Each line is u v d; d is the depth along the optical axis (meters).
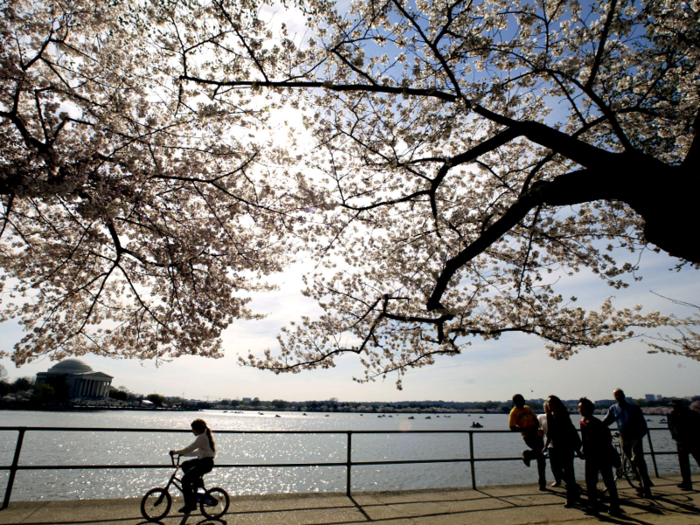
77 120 7.52
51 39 7.62
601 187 5.00
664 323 10.20
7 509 5.33
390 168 7.56
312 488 21.30
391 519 5.56
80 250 9.42
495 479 22.69
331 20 7.00
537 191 5.49
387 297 8.76
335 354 9.45
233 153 9.28
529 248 8.08
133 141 7.96
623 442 7.63
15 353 9.26
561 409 6.97
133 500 5.96
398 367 10.32
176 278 9.80
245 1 6.74
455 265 6.50
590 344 9.89
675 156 7.82
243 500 6.29
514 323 10.07
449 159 6.48
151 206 9.34
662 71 6.38
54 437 49.84
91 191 7.45
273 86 6.79
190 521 5.32
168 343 10.16
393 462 7.23
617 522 5.60
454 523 5.44
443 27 6.16
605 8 6.05
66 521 5.02
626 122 7.62
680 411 8.09
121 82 8.11
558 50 6.88
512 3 7.06
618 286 9.65
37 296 9.46
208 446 5.86
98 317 10.29
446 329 9.41
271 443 53.34
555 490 7.62
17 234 8.88
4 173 6.45
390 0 6.59
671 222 4.49
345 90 6.56
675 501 6.91
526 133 5.60
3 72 6.86
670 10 6.16
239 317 10.48
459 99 6.06
